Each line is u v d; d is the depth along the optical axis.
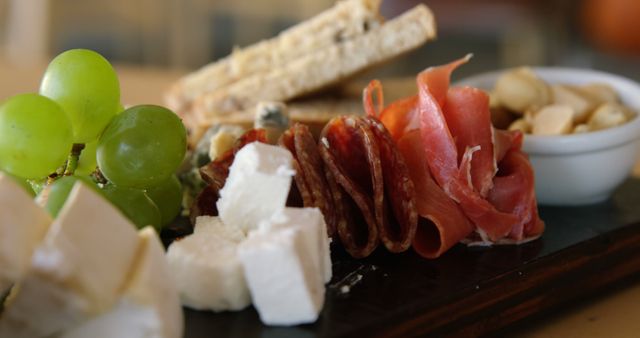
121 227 0.25
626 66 0.92
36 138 0.29
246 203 0.29
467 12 0.97
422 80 0.33
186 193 0.37
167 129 0.31
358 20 0.41
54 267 0.24
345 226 0.32
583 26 0.95
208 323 0.27
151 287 0.24
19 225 0.25
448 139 0.32
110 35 1.00
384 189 0.32
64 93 0.30
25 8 0.86
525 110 0.40
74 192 0.24
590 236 0.34
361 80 0.48
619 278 0.34
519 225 0.33
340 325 0.27
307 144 0.32
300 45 0.42
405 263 0.31
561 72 0.43
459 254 0.32
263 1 1.03
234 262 0.27
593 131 0.37
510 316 0.31
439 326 0.29
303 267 0.27
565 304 0.33
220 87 0.45
